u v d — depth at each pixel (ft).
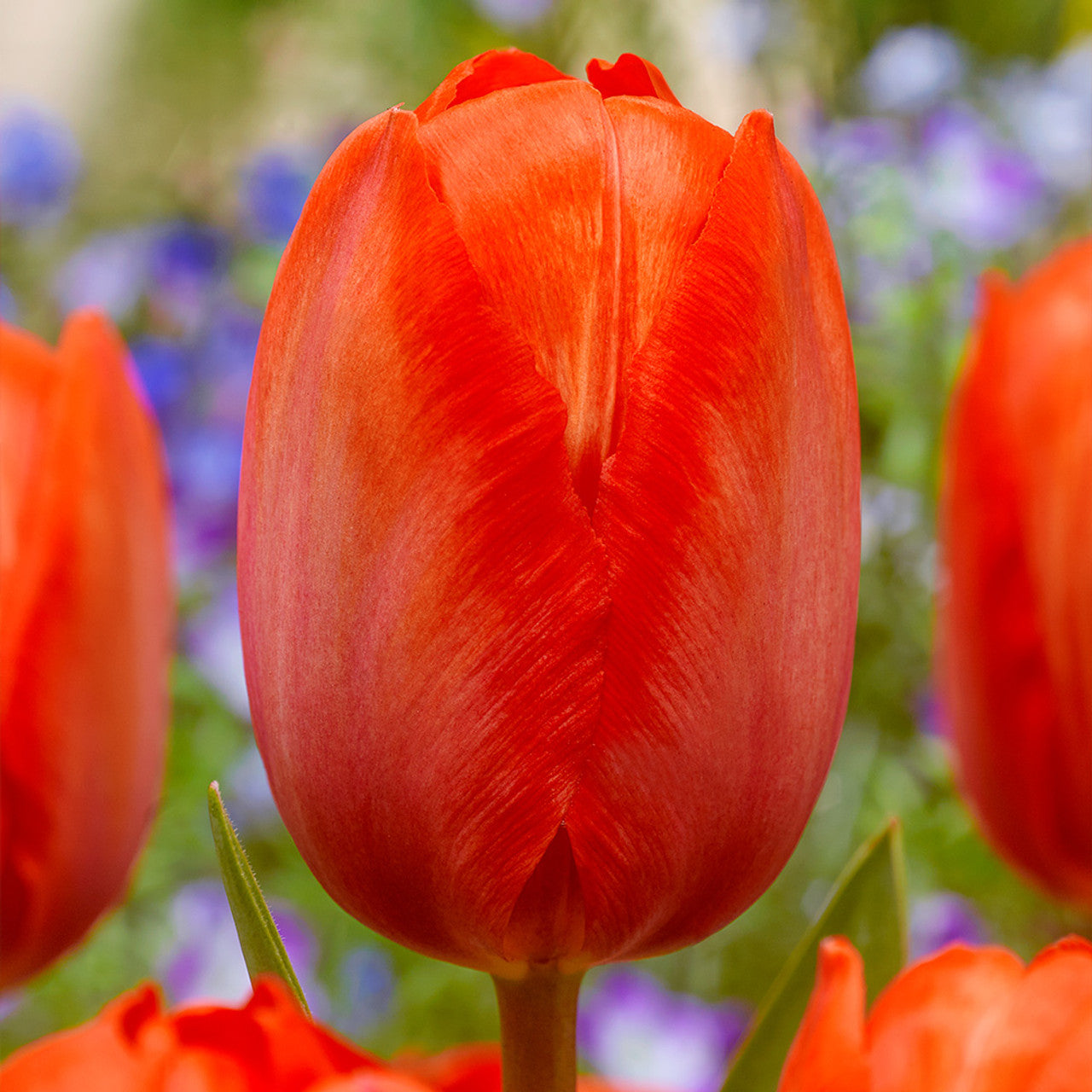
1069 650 1.32
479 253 1.13
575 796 1.12
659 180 1.14
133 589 1.23
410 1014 3.01
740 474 1.12
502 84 1.17
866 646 3.43
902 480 3.50
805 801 1.14
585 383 1.13
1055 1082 1.09
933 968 1.12
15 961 1.25
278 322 1.14
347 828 1.13
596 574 1.11
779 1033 1.23
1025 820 1.34
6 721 1.21
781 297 1.12
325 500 1.12
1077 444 1.31
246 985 3.00
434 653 1.11
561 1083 1.16
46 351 1.26
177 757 3.23
